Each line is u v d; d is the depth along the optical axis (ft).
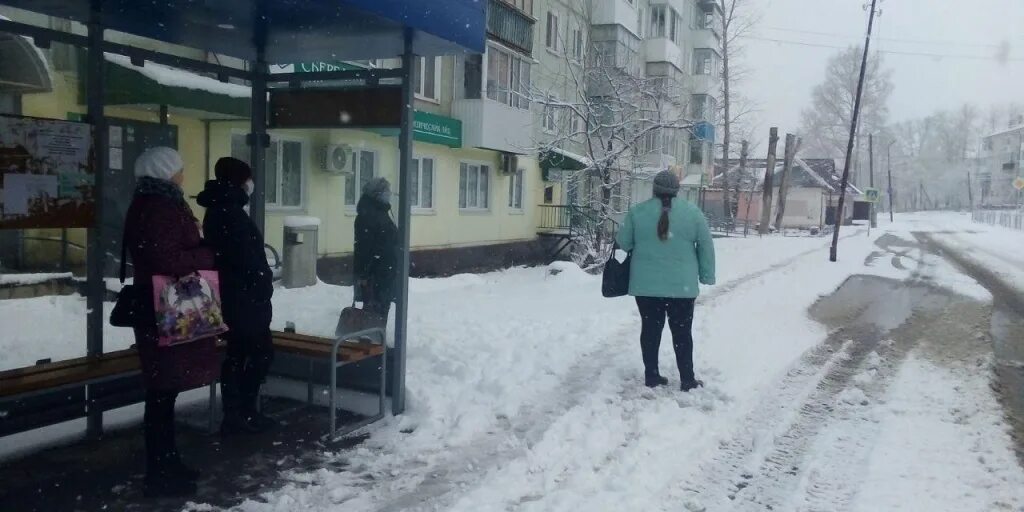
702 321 32.14
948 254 87.71
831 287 49.52
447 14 16.98
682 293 20.77
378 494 14.15
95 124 16.14
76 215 15.85
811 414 20.24
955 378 24.64
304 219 31.01
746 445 17.63
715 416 19.29
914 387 23.32
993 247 103.86
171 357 13.10
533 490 14.55
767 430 18.62
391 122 18.02
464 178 67.26
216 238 15.42
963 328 35.19
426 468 15.48
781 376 23.94
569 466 15.76
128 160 32.60
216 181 15.71
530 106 70.69
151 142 33.81
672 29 118.11
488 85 63.87
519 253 77.15
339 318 19.99
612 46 88.28
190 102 30.73
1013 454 17.35
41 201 15.23
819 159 198.70
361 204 21.30
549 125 71.82
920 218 261.85
